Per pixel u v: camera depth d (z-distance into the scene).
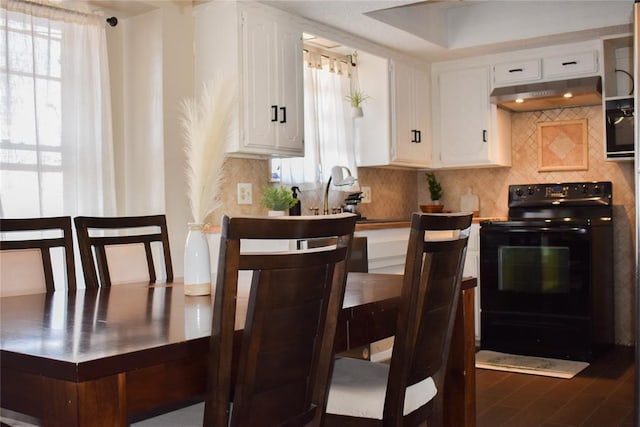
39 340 1.37
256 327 1.33
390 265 4.46
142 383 1.30
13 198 3.20
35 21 3.33
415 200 5.88
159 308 1.84
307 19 4.12
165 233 2.83
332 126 4.88
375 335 1.95
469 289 2.30
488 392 3.67
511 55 5.05
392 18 4.32
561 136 5.18
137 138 3.86
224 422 1.32
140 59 3.84
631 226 4.88
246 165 4.15
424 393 1.96
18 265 2.33
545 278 4.45
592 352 4.31
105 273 2.59
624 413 3.26
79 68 3.52
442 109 5.38
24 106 3.26
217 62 3.74
